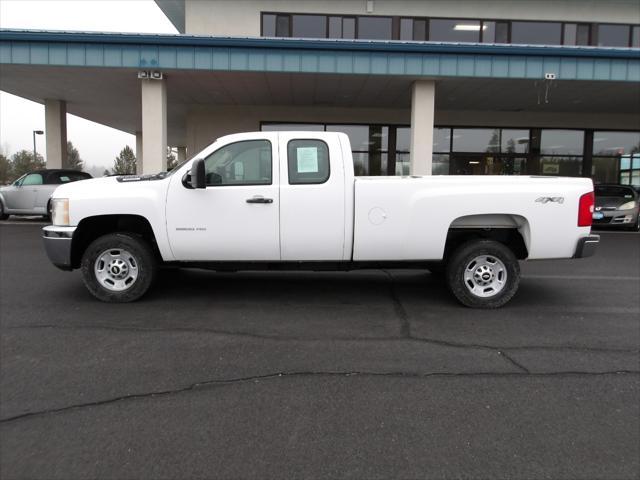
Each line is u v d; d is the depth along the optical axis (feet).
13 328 16.57
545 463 9.36
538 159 63.05
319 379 12.90
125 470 9.05
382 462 9.34
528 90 48.88
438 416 11.05
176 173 18.98
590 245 19.30
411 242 19.03
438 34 59.00
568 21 59.62
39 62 41.32
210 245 19.11
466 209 18.89
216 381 12.72
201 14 57.72
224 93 52.54
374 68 42.09
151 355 14.37
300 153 18.93
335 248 19.15
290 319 17.97
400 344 15.49
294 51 41.75
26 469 9.05
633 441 10.12
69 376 12.90
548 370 13.58
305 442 9.99
